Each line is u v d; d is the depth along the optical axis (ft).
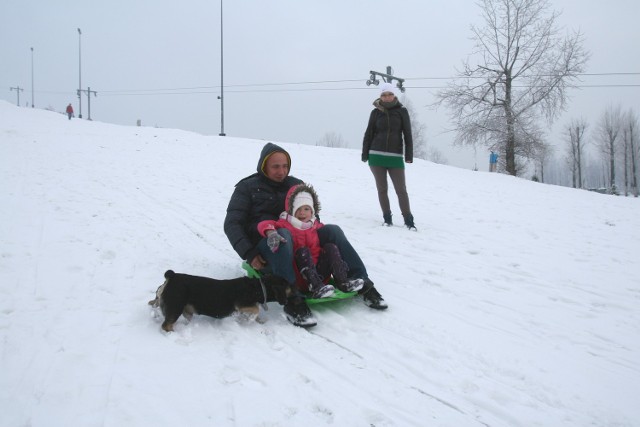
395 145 20.62
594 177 261.24
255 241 12.35
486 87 93.40
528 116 91.15
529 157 92.17
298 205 11.84
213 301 10.11
